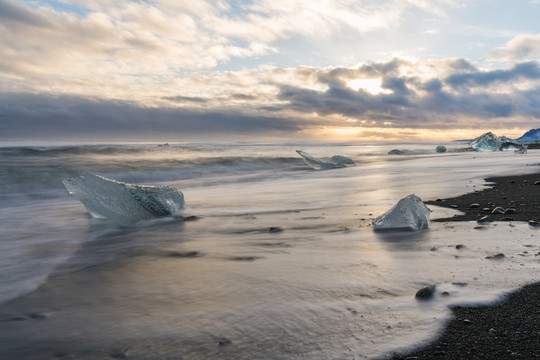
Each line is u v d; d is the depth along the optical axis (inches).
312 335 68.1
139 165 562.6
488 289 86.6
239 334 69.7
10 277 110.7
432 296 83.2
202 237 157.3
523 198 220.5
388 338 66.1
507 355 60.2
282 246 136.3
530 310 75.6
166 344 67.4
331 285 93.4
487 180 319.0
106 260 126.5
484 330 68.4
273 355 61.8
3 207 264.2
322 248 130.9
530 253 113.7
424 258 113.2
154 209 205.8
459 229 150.3
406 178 364.8
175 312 81.2
